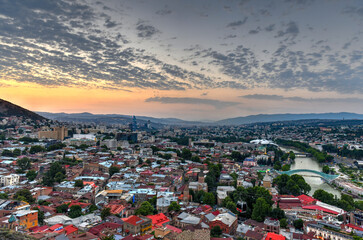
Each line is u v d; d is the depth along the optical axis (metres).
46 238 149.62
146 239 173.38
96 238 167.62
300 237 199.38
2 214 182.62
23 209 196.38
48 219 196.75
